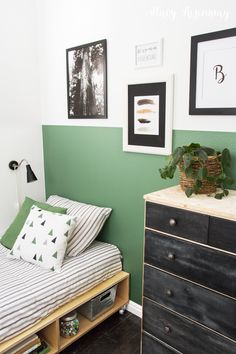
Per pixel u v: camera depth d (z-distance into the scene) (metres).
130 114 2.05
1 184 2.63
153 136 1.95
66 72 2.48
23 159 2.75
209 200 1.43
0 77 2.50
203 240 1.36
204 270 1.38
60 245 1.98
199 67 1.66
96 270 2.07
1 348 1.52
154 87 1.89
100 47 2.17
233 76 1.55
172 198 1.47
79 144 2.50
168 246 1.50
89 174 2.47
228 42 1.54
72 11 2.33
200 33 1.66
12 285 1.78
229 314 1.32
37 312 1.70
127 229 2.25
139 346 1.99
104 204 2.39
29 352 1.68
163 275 1.56
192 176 1.46
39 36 2.66
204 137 1.73
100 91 2.24
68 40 2.41
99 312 2.12
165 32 1.81
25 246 2.05
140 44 1.93
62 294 1.84
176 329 1.55
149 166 2.03
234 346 1.33
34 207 2.29
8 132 2.62
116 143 2.21
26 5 2.57
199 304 1.43
